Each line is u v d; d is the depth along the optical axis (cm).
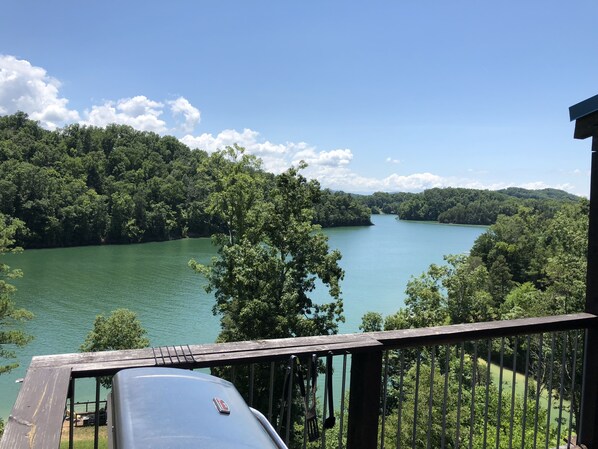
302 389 191
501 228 6147
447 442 1166
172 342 2905
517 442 1074
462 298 2944
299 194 2012
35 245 6825
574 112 287
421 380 1388
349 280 5362
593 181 287
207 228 8481
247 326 1836
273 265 1897
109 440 113
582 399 294
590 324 284
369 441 210
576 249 2492
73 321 3322
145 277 4906
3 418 1928
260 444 113
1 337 2128
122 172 9175
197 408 118
